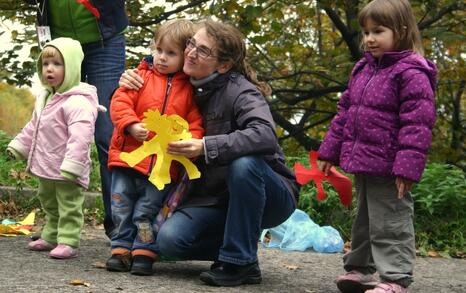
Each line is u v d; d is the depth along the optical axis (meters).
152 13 9.77
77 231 4.70
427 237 6.49
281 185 4.05
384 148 3.83
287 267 4.95
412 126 3.76
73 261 4.50
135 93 4.18
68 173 4.50
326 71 10.96
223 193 4.07
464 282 4.83
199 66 3.99
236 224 3.91
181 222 4.02
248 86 4.02
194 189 4.14
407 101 3.79
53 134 4.68
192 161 4.07
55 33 5.31
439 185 6.85
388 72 3.88
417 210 6.85
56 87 4.79
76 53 4.75
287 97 12.55
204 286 3.92
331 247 5.85
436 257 6.08
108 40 5.23
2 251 4.72
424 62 3.86
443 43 11.46
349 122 3.98
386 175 3.82
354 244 4.07
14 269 4.11
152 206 4.13
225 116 4.03
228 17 9.98
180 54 4.18
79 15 5.19
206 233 4.12
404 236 3.84
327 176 4.16
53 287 3.66
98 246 5.19
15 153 4.81
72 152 4.53
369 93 3.90
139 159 3.90
